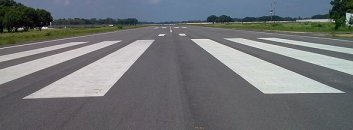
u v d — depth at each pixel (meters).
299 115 5.63
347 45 18.62
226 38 26.53
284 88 7.63
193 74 9.73
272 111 5.88
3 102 6.88
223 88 7.76
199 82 8.54
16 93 7.68
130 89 7.82
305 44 19.55
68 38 32.16
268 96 6.92
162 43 22.25
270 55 14.10
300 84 8.05
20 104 6.68
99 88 7.98
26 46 22.64
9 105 6.62
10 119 5.72
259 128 5.04
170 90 7.66
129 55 15.06
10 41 27.30
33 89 8.06
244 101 6.57
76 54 16.05
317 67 10.66
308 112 5.79
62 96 7.25
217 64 11.67
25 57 15.36
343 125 5.12
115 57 14.37
